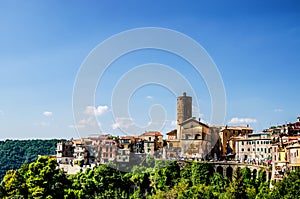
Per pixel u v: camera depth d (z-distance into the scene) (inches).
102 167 4008.4
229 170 4515.3
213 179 4158.5
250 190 3604.8
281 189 2832.2
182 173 4052.7
